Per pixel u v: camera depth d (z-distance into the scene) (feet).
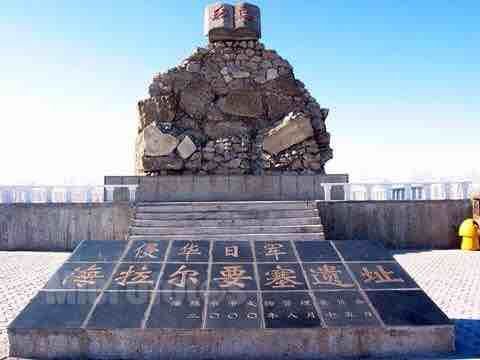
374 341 15.42
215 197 49.14
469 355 15.26
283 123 52.80
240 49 56.34
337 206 39.83
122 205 39.68
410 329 15.49
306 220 36.86
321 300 16.78
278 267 19.10
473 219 40.22
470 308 21.09
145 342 15.38
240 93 55.31
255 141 53.62
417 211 40.50
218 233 35.42
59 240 39.78
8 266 32.12
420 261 33.73
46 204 40.01
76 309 16.35
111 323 15.58
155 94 54.54
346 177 49.06
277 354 15.30
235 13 55.88
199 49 55.93
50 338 15.47
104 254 20.33
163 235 35.42
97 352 15.40
